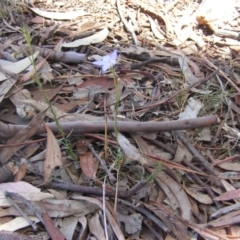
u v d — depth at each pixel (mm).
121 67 479
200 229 321
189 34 559
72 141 378
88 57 486
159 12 583
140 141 386
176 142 394
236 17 600
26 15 559
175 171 371
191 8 610
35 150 370
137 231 318
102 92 433
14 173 343
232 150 406
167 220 326
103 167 355
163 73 479
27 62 445
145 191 343
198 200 354
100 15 570
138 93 442
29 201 320
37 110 390
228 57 527
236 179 376
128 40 530
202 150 400
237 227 330
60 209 321
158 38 542
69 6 587
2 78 422
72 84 443
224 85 471
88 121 375
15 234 294
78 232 318
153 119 420
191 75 473
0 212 315
